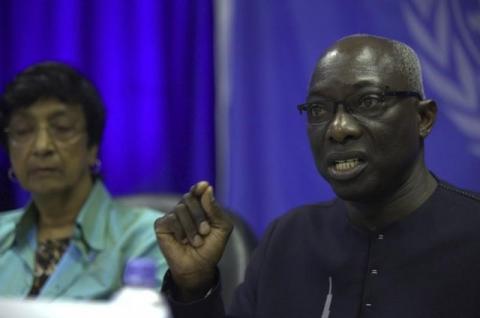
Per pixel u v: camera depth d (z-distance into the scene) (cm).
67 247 279
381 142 187
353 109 188
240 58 386
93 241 271
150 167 396
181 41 395
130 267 125
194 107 392
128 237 274
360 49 192
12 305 90
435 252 193
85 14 399
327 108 191
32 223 287
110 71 396
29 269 277
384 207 200
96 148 293
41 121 273
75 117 277
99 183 289
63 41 396
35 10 399
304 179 386
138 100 396
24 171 277
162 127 396
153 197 305
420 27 384
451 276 189
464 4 387
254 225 388
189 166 395
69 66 282
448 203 201
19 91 272
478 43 387
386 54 191
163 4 396
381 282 195
